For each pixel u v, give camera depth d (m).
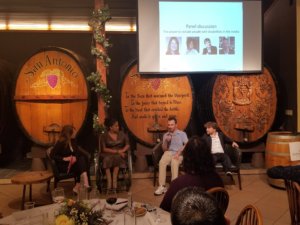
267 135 5.17
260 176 5.15
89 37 6.18
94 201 2.31
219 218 1.12
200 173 2.17
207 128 4.79
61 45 6.16
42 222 1.98
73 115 5.12
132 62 5.17
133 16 6.05
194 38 5.22
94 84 5.08
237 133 5.29
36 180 3.87
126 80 5.18
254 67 5.32
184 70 5.23
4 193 4.47
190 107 5.27
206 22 5.22
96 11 4.81
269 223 3.49
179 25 5.19
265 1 5.96
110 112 6.12
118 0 5.50
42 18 6.02
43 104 5.10
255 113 5.30
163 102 5.23
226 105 5.25
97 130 4.82
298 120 5.16
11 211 3.85
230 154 4.82
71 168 4.24
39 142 5.08
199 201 1.15
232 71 5.25
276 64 5.84
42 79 5.05
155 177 4.79
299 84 5.11
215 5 5.22
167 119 5.24
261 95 5.32
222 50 5.26
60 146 4.26
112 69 6.18
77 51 6.18
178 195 1.23
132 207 2.18
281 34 5.60
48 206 2.24
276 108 5.36
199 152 2.18
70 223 1.70
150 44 5.15
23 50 6.12
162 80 5.23
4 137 5.37
